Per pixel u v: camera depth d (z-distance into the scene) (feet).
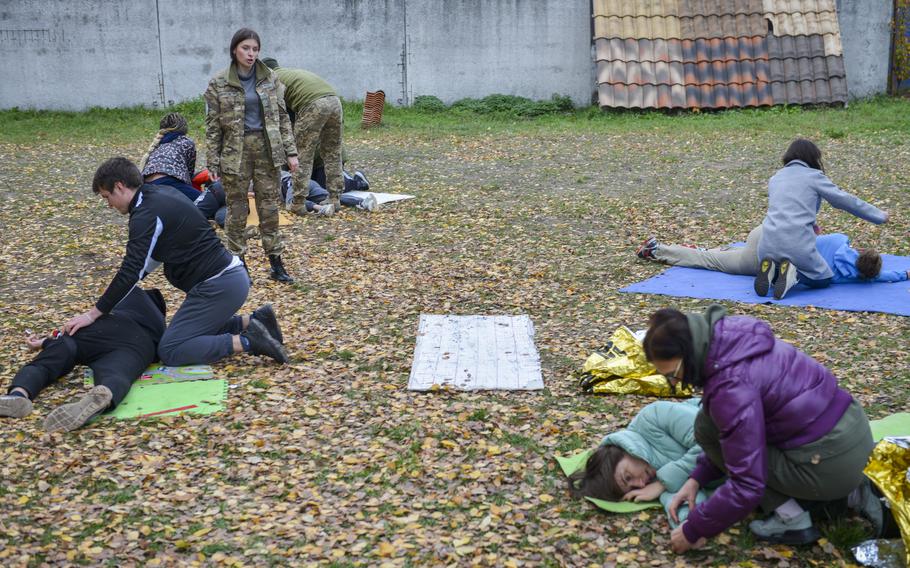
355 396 17.06
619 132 56.95
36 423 15.75
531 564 11.51
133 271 17.12
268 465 14.35
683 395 16.70
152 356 17.99
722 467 12.00
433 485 13.65
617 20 68.28
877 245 28.63
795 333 20.31
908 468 11.37
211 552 11.87
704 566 11.45
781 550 11.73
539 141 53.67
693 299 23.17
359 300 23.53
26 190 38.65
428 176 42.29
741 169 42.34
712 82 66.90
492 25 69.77
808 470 11.23
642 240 29.68
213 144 25.03
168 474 14.03
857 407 11.52
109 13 68.18
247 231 31.22
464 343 19.84
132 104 69.72
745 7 68.74
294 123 33.40
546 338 20.34
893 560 11.25
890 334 20.06
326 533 12.31
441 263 27.17
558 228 31.48
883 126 54.90
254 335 18.40
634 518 12.55
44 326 21.39
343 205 35.55
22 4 67.51
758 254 23.72
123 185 17.26
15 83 68.59
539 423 15.78
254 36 24.39
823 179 23.66
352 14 69.36
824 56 67.10
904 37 70.38
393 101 70.69
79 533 12.31
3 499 13.17
